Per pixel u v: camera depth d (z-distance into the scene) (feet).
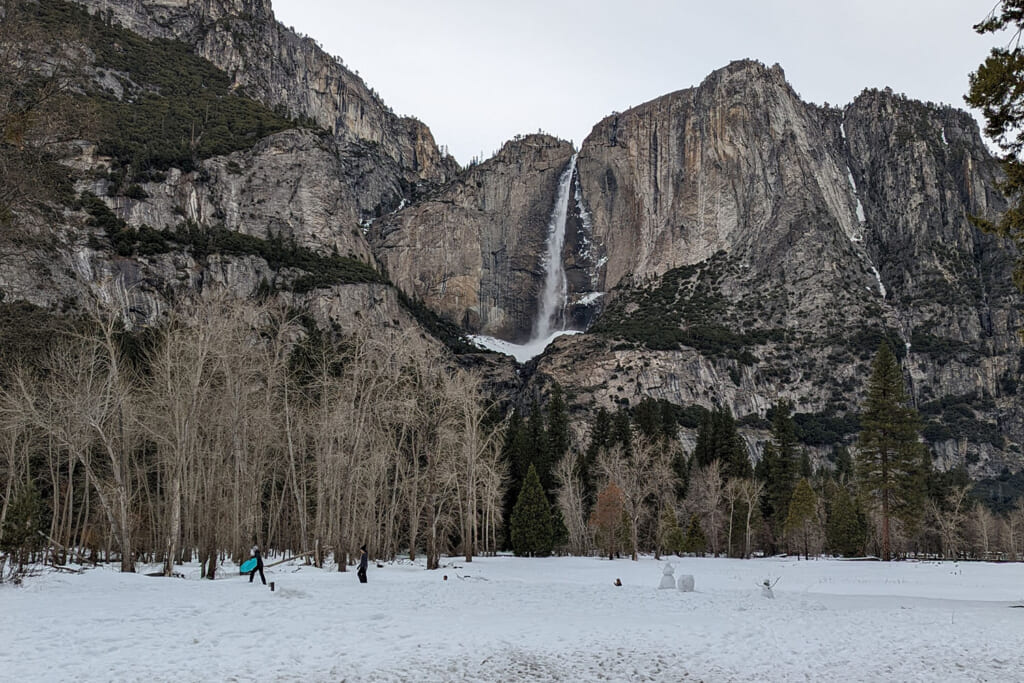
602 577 164.14
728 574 186.29
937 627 76.84
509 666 54.24
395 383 176.24
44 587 93.66
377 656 56.29
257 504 166.40
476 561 223.30
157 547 166.71
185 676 47.91
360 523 191.72
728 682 50.49
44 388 150.10
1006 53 81.05
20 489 142.41
